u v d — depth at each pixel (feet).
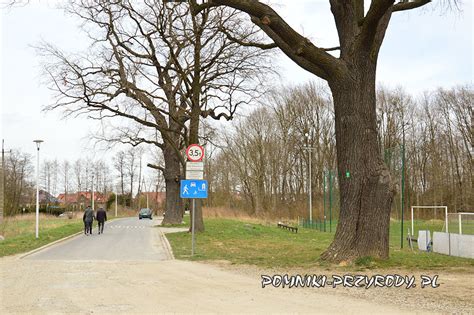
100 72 94.58
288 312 27.50
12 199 183.83
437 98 212.23
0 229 104.99
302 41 46.19
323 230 135.54
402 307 28.50
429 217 160.15
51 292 34.14
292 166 236.84
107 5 88.07
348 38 48.49
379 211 46.96
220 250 66.28
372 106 48.01
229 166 258.78
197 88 94.38
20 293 33.76
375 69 48.60
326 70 47.60
